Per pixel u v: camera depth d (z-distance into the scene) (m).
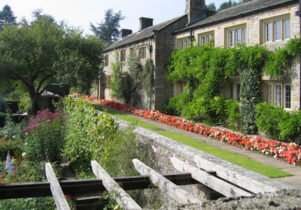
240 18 12.92
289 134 9.98
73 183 4.91
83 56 20.17
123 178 5.07
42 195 4.80
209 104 13.80
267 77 11.49
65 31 21.06
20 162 9.29
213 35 14.90
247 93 12.10
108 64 25.34
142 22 24.30
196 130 11.19
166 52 17.58
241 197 3.34
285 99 11.10
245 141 8.54
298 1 10.33
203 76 14.39
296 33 10.48
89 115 9.62
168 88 17.75
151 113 15.11
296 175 5.75
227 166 5.05
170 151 6.55
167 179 4.82
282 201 3.09
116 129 8.91
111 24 54.38
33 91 21.62
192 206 3.18
